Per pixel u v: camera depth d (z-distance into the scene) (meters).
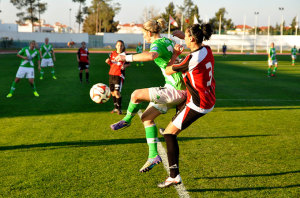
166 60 3.49
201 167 3.94
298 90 11.52
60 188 3.33
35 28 105.19
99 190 3.29
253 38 65.00
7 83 12.66
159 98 3.47
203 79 3.03
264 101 9.10
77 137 5.22
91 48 61.38
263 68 21.91
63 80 13.73
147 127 3.59
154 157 3.49
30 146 4.72
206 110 3.14
